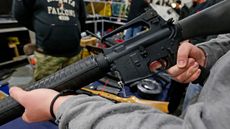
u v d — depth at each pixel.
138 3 1.49
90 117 0.21
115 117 0.22
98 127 0.21
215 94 0.20
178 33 0.39
